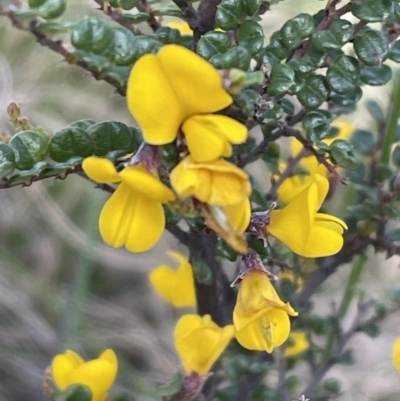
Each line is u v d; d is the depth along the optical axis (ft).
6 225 1.23
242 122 0.48
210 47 0.47
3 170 0.46
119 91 0.48
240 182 0.43
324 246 0.49
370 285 1.18
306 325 0.69
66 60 0.46
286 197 0.64
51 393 0.53
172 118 0.44
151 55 0.43
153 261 1.24
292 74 0.48
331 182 0.64
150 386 1.08
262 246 0.51
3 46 1.13
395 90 0.63
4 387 1.13
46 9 0.44
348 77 0.51
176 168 0.43
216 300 0.60
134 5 0.50
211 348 0.53
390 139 0.63
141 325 1.22
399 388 1.15
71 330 1.06
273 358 0.67
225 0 0.48
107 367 0.53
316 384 0.70
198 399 0.64
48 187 1.24
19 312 1.15
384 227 0.61
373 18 0.50
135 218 0.45
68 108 1.17
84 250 1.10
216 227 0.44
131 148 0.49
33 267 1.24
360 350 1.17
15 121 0.52
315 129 0.51
